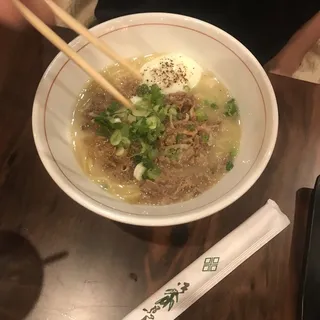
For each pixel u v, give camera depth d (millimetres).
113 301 296
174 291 294
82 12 599
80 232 311
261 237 309
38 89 293
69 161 302
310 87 349
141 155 317
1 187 319
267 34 484
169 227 313
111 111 325
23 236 309
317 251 301
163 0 464
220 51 328
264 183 326
